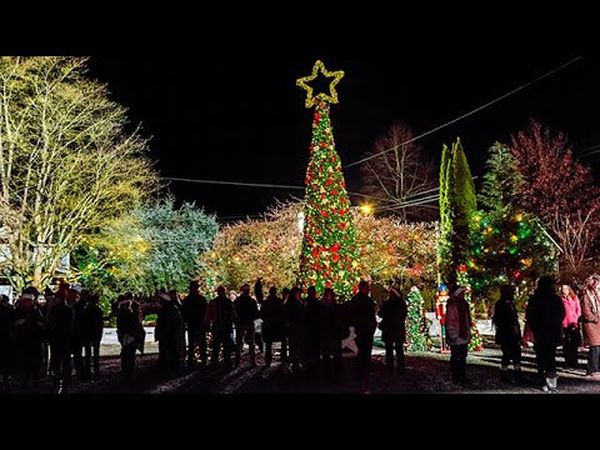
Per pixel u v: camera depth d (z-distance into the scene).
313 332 15.38
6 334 14.71
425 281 36.38
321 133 19.89
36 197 26.56
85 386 14.87
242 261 35.56
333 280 19.20
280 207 42.31
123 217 29.27
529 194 39.81
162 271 41.31
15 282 26.73
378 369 17.09
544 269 24.33
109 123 28.16
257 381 15.23
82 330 15.84
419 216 55.75
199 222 44.31
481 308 33.91
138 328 16.36
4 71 25.86
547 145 41.94
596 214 38.50
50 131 26.56
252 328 18.27
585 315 15.45
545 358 13.13
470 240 26.14
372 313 15.24
